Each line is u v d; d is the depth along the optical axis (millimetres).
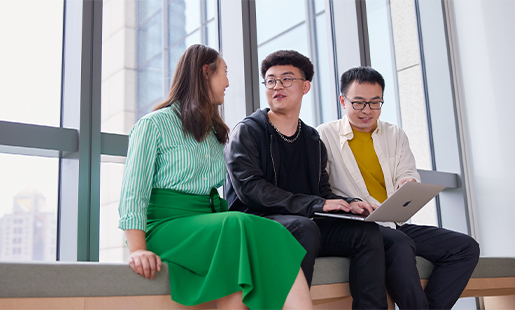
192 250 1335
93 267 1236
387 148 2227
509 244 3234
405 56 3555
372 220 1542
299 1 3061
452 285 1854
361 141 2201
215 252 1285
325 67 3127
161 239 1406
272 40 2865
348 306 1954
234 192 1861
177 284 1319
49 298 1171
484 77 3459
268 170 1857
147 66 2383
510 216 3246
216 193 1584
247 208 1813
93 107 2037
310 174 1939
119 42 2293
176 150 1510
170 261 1359
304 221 1547
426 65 3689
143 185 1408
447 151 3529
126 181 1400
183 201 1492
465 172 3473
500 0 3420
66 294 1191
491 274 2086
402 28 3576
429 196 1654
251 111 2527
